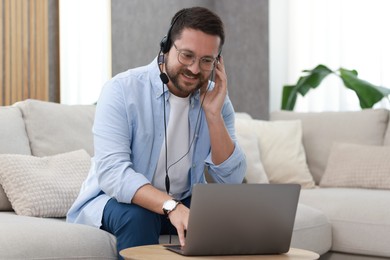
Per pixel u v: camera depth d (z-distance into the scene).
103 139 2.38
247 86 5.93
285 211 2.03
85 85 5.18
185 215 2.14
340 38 5.56
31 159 2.91
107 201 2.43
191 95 2.52
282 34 5.88
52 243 2.26
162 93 2.49
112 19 5.32
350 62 5.53
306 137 4.45
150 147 2.48
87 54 5.18
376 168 3.99
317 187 4.23
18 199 2.77
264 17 5.84
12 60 4.57
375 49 5.41
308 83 5.23
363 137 4.29
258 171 4.03
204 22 2.22
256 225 2.00
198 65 2.24
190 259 1.91
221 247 1.99
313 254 2.09
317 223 3.34
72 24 5.10
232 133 2.63
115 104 2.43
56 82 4.94
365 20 5.46
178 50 2.24
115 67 5.34
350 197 3.56
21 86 4.62
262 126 4.30
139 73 2.53
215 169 2.50
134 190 2.27
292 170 4.21
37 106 3.20
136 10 5.49
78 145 3.23
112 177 2.32
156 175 2.52
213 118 2.45
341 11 5.56
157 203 2.21
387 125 4.32
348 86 4.98
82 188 2.64
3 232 2.21
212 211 1.93
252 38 5.91
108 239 2.43
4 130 3.02
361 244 3.41
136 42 5.48
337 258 3.52
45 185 2.82
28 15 4.68
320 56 5.69
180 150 2.53
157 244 2.18
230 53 6.00
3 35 4.54
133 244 2.27
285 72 5.86
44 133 3.16
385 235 3.35
